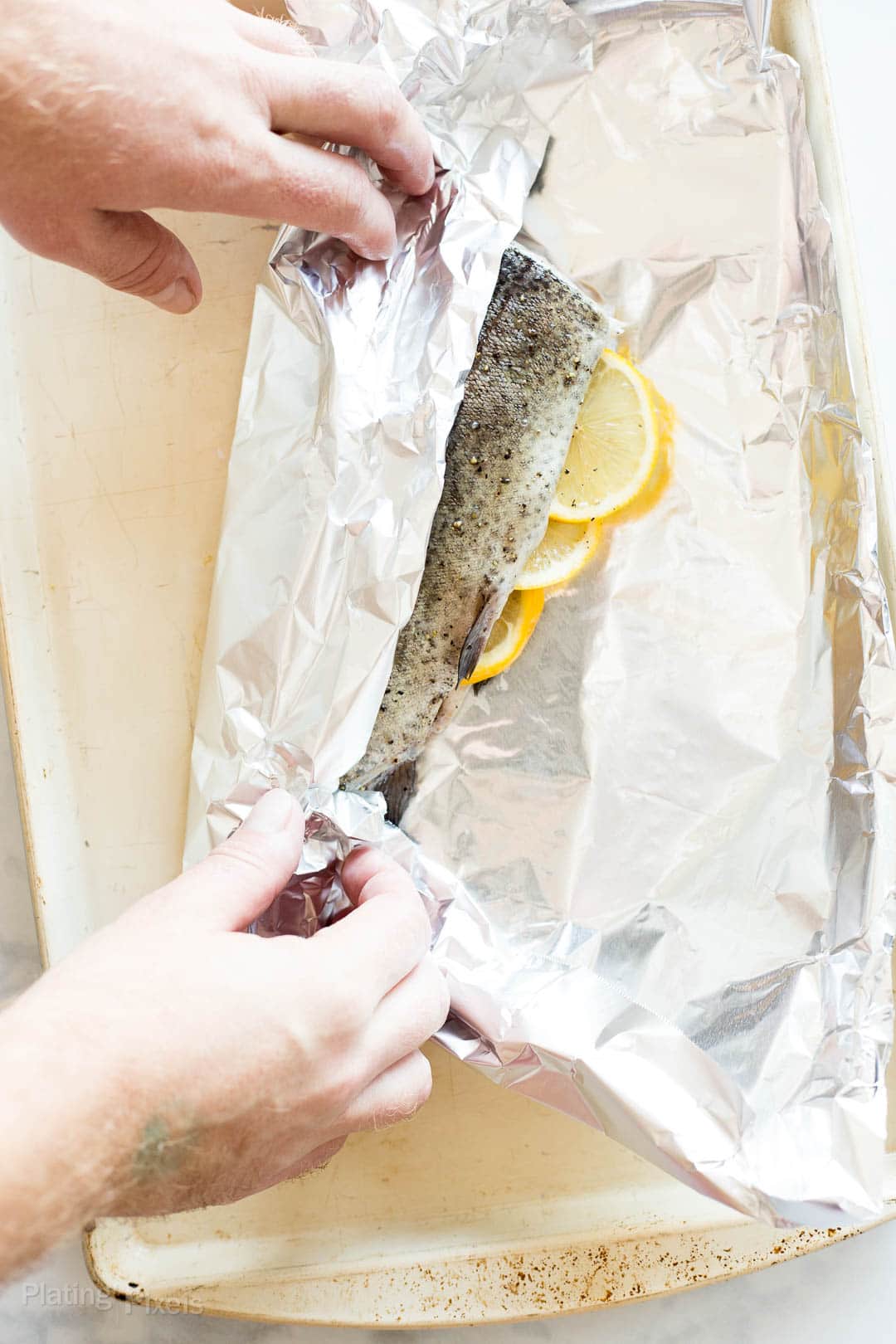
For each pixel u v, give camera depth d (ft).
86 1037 1.96
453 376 2.37
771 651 2.47
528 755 2.49
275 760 2.36
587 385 2.46
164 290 2.24
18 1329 2.55
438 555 2.44
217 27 2.10
